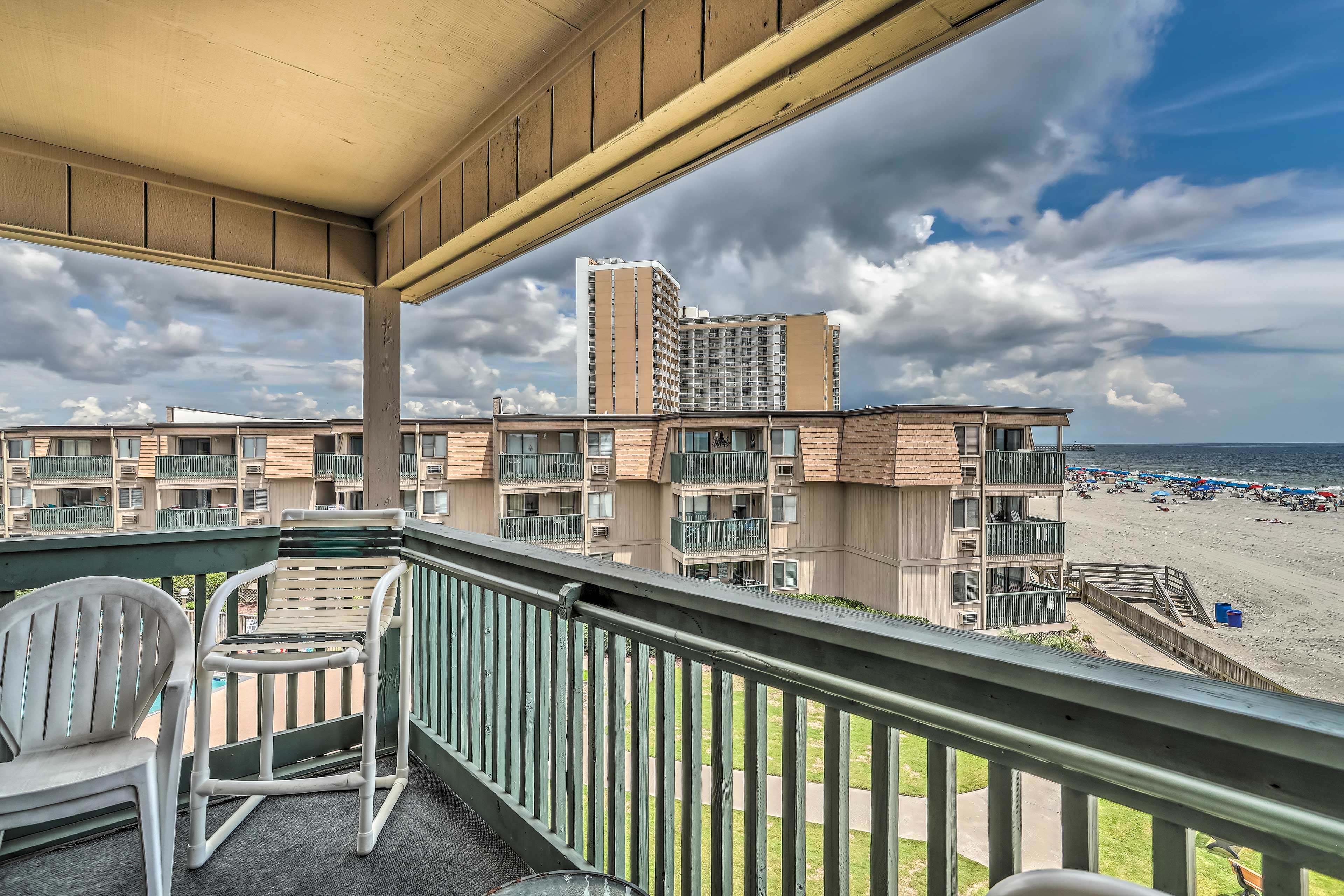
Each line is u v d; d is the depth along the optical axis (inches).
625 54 57.2
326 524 89.2
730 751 47.1
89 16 59.1
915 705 33.0
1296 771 21.8
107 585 68.9
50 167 83.9
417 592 101.7
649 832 54.5
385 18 60.1
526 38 63.2
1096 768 26.3
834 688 37.1
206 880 70.4
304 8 58.5
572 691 64.1
